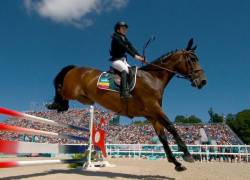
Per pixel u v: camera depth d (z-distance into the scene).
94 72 6.49
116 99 6.02
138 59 5.90
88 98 6.69
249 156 16.20
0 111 4.88
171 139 27.59
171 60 5.95
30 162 5.89
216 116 74.19
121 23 6.04
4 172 6.97
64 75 7.05
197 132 35.91
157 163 11.24
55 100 7.11
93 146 8.79
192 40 5.99
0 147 4.96
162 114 5.61
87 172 6.98
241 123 61.19
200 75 5.86
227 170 7.97
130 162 12.11
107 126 37.91
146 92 5.70
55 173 6.68
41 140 29.45
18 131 5.46
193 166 9.47
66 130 34.03
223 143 27.33
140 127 37.09
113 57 6.11
